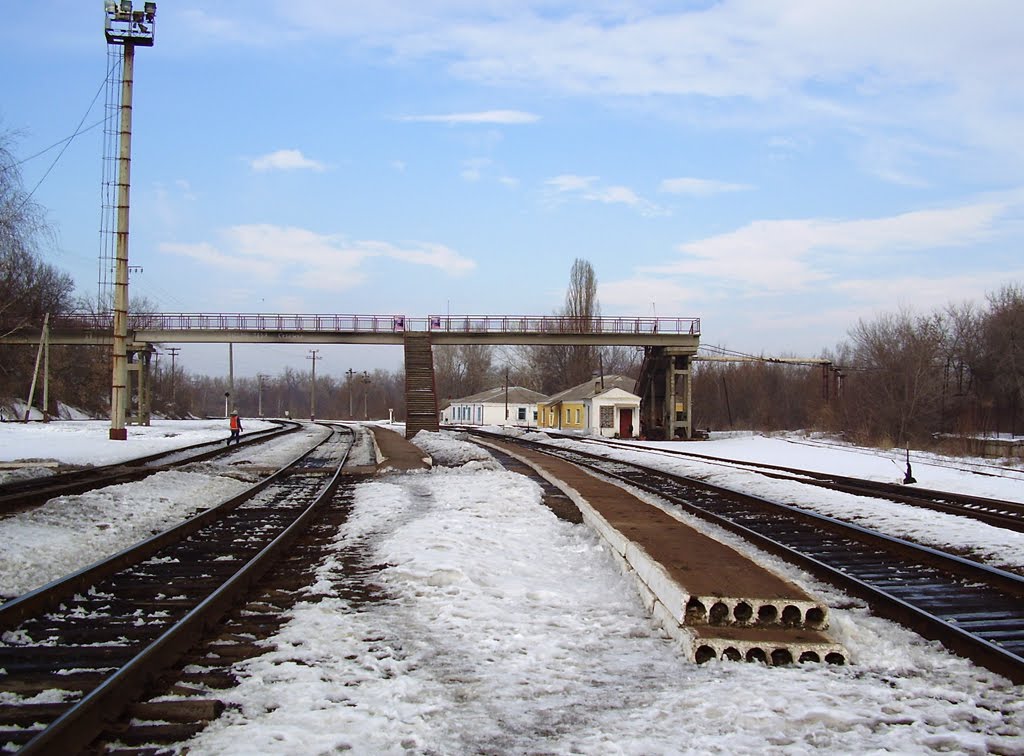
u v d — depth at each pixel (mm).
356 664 6133
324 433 60500
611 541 10734
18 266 43250
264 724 4895
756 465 29578
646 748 4625
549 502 17203
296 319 50312
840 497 18078
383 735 4766
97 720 4773
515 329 50812
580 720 5133
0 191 34062
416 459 27859
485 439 49688
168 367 126562
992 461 34656
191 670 5938
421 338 50500
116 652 6312
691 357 53156
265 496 18609
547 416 85688
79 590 8461
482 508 15117
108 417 86000
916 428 50594
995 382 57969
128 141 33812
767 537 12711
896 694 5578
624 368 136375
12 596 8117
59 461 24000
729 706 5227
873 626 7566
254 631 7059
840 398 58344
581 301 86562
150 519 14047
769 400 84500
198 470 24672
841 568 10750
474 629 7156
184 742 4645
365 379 139875
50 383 69938
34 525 12148
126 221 34469
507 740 4789
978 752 4676
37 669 5922
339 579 9258
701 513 15430
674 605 7078
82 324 53594
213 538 12453
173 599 8289
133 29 33125
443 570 9062
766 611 6852
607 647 6742
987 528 13422
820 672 6094
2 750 4438
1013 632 7461
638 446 44125
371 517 14281
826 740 4801
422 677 5871
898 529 13953
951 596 9047
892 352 53125
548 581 9352
